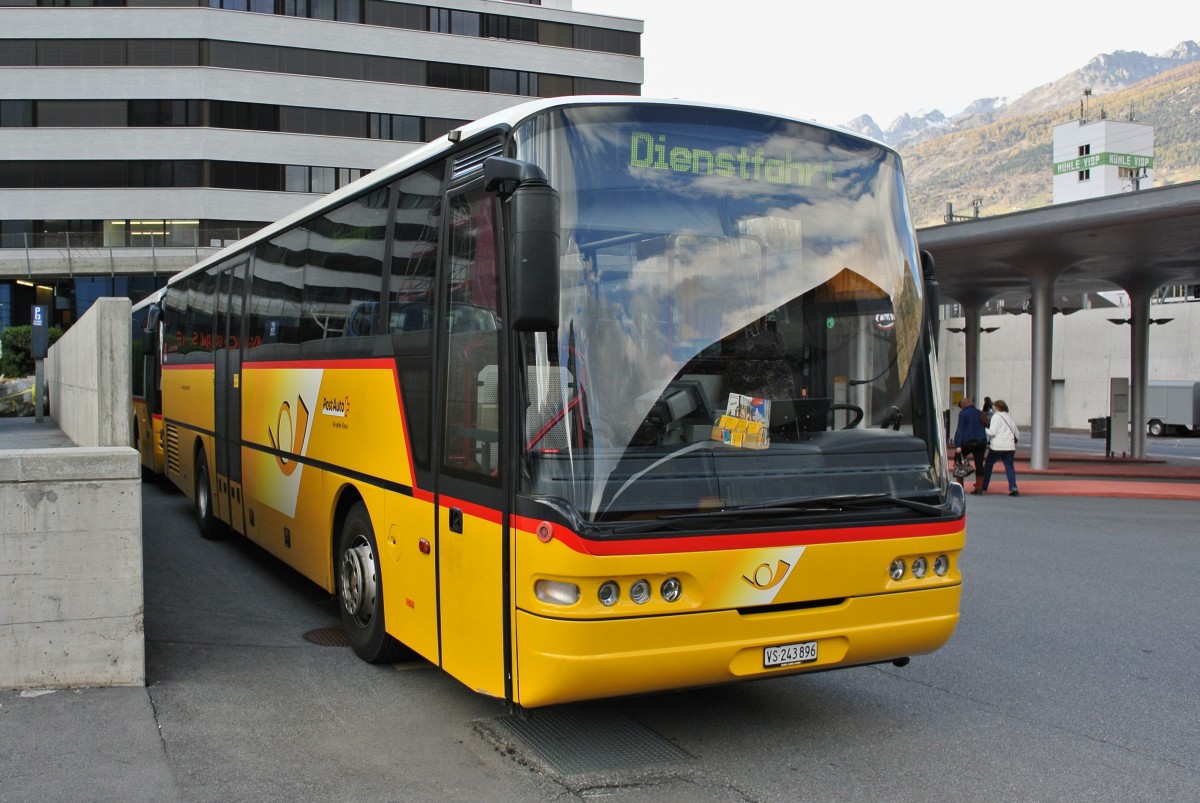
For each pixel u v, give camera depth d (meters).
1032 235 22.19
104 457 5.82
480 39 58.88
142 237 53.62
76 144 53.53
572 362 4.59
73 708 5.49
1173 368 50.03
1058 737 5.43
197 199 53.66
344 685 6.14
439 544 5.40
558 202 4.40
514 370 4.67
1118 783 4.78
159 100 53.69
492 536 4.81
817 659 4.88
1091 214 20.98
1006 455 19.58
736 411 4.89
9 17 53.28
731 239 5.11
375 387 6.41
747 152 5.28
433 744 5.16
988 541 13.04
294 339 8.24
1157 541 13.15
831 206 5.45
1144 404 30.38
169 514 13.95
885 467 5.20
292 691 6.00
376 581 6.41
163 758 4.86
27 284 54.25
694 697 6.07
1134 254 24.56
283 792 4.51
